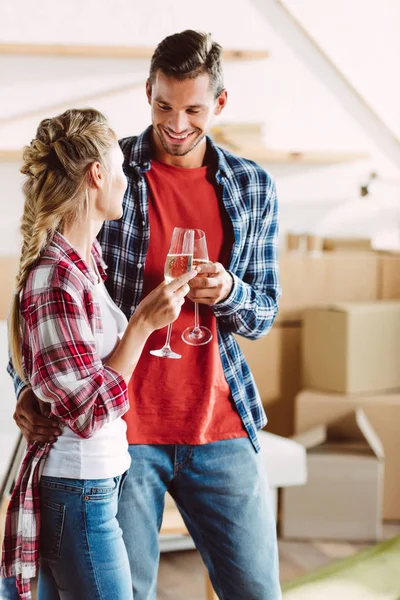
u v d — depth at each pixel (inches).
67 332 57.2
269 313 76.2
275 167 160.9
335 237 159.9
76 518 59.6
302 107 160.4
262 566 72.2
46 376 57.2
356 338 139.8
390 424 139.3
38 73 148.8
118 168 63.4
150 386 71.4
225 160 76.8
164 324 61.2
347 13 160.1
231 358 75.0
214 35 155.1
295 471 115.3
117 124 152.4
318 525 132.7
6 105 148.2
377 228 166.6
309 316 146.3
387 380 143.8
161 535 114.9
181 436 71.5
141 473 70.5
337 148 162.9
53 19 147.9
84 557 59.7
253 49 156.9
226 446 72.9
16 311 62.0
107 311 63.6
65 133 61.1
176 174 75.0
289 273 147.9
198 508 72.8
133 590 70.6
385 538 133.0
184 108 70.4
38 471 60.2
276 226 79.5
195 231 68.2
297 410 140.9
